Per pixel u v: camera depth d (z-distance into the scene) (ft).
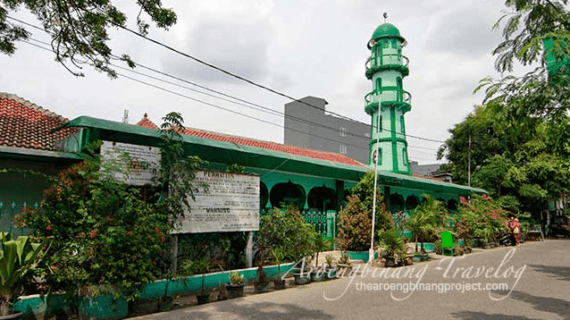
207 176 30.81
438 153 117.60
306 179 55.01
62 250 21.83
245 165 44.93
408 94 101.45
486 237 70.64
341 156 80.48
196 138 37.42
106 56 31.45
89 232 22.13
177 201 27.30
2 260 19.34
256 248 35.76
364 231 48.57
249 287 31.71
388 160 96.37
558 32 18.90
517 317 21.91
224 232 32.53
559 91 18.39
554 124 20.70
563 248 69.87
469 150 107.04
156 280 26.18
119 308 22.24
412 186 73.10
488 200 81.51
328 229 54.80
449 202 92.02
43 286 23.86
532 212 108.88
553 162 92.94
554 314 22.54
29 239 21.43
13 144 30.83
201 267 29.35
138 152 27.78
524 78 19.93
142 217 23.71
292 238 34.94
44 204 23.16
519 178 94.94
